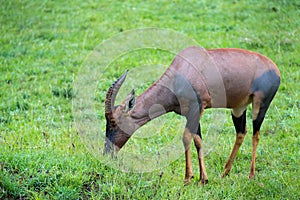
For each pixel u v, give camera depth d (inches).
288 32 1555.1
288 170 901.8
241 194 818.8
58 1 1927.9
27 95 1235.9
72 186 788.6
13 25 1699.1
